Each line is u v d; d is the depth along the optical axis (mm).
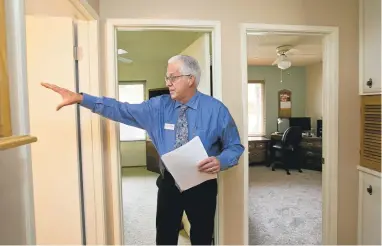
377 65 1926
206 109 1465
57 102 1671
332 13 2059
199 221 1508
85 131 1773
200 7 1925
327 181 2174
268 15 1990
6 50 708
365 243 2098
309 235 2803
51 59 1667
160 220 1572
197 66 1456
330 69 2107
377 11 1924
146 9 1876
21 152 800
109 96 1855
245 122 1989
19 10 775
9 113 703
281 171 5637
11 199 755
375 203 1990
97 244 1814
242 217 2020
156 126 1534
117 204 1901
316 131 5809
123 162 6074
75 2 1429
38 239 1702
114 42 1873
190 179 1381
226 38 1955
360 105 2127
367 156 2059
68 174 1703
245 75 1975
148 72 5887
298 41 3785
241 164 2002
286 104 6246
